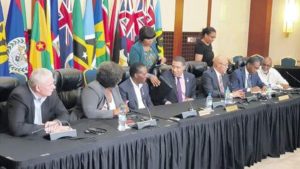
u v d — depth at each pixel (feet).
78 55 13.97
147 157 8.18
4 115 8.34
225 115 10.28
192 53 21.30
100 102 9.37
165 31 19.44
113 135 7.64
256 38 23.71
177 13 19.93
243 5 23.81
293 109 13.26
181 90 12.66
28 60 12.78
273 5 23.79
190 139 9.29
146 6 16.42
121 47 15.40
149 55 13.00
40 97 8.13
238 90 13.62
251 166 11.75
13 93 7.85
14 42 12.25
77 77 10.36
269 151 12.60
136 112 9.99
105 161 7.33
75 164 6.82
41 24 12.86
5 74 11.94
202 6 21.56
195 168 9.52
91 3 14.35
